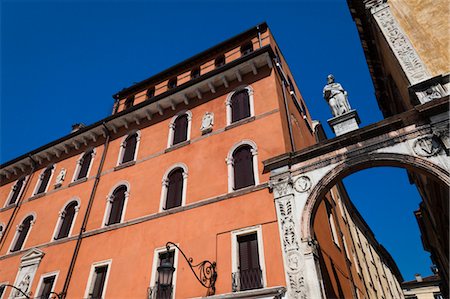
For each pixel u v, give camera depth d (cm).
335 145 1062
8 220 1895
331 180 1022
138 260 1240
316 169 1069
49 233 1628
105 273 1304
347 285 1409
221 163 1312
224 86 1595
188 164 1414
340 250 1502
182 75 1983
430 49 1019
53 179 1920
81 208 1608
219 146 1374
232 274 1006
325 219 1434
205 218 1192
